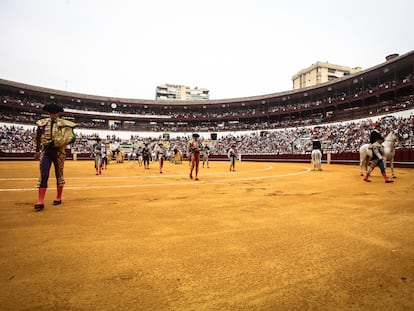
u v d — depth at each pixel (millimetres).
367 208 3975
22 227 2809
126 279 1675
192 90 95875
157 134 49062
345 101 36500
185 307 1372
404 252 2182
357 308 1366
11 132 35906
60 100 46688
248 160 38844
